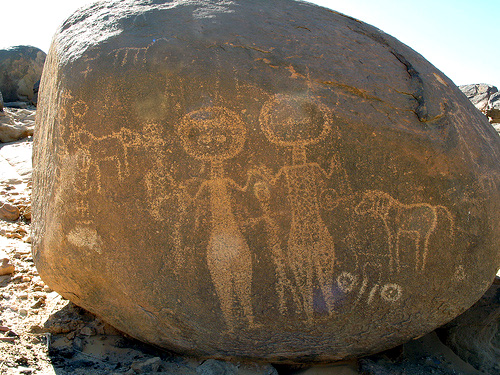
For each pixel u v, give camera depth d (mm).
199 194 1729
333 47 1933
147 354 2055
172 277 1792
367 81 1852
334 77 1817
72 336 2080
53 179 1918
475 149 1921
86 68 1831
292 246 1748
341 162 1736
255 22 1938
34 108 8844
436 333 2457
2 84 9094
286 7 2107
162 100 1746
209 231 1740
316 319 1845
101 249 1824
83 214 1822
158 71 1766
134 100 1758
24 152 5133
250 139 1726
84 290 1981
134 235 1772
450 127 1860
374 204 1748
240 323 1864
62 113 1861
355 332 1912
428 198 1775
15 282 2482
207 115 1734
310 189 1732
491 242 1896
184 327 1912
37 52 9500
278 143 1727
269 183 1726
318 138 1734
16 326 2072
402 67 2002
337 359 2090
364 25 2193
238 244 1744
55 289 2121
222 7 1985
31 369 1757
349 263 1766
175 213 1741
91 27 1988
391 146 1760
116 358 1997
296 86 1770
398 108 1823
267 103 1739
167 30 1865
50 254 1954
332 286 1788
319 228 1740
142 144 1746
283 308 1820
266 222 1735
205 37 1837
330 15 2164
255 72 1773
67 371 1807
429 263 1808
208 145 1729
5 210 3369
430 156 1785
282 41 1882
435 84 1979
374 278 1789
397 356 2256
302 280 1780
